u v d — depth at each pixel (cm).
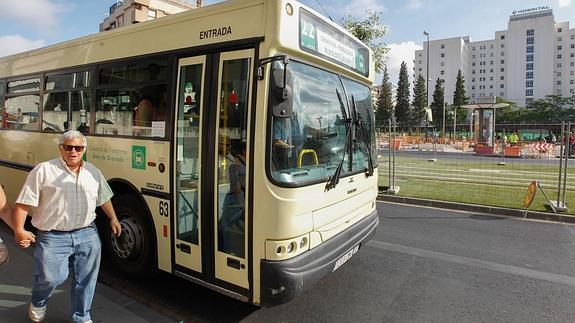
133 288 480
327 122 428
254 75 364
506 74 13725
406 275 538
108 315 392
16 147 680
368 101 538
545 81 13038
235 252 382
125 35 495
